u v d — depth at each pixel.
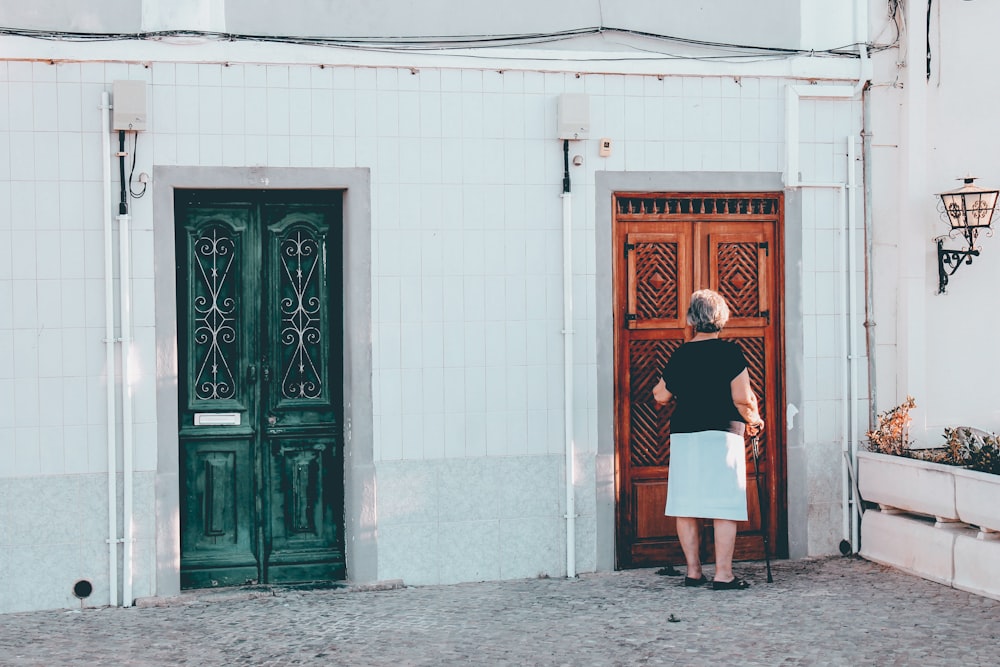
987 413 8.59
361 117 7.64
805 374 8.35
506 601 7.26
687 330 8.21
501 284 7.84
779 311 8.34
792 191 8.31
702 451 7.38
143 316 7.39
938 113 8.53
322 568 7.84
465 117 7.79
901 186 8.48
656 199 8.18
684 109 8.12
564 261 7.90
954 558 7.34
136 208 7.38
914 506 7.70
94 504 7.33
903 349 8.45
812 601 7.09
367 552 7.68
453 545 7.80
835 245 8.40
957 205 8.20
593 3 7.95
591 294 7.98
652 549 8.23
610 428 8.03
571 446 7.93
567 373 7.90
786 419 8.33
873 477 8.10
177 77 7.41
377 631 6.61
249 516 7.75
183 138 7.43
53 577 7.28
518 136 7.86
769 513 8.36
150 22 7.36
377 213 7.67
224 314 7.71
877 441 8.21
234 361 7.73
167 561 7.43
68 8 7.27
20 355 7.25
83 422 7.31
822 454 8.38
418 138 7.72
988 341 8.59
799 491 8.34
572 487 7.94
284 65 7.54
